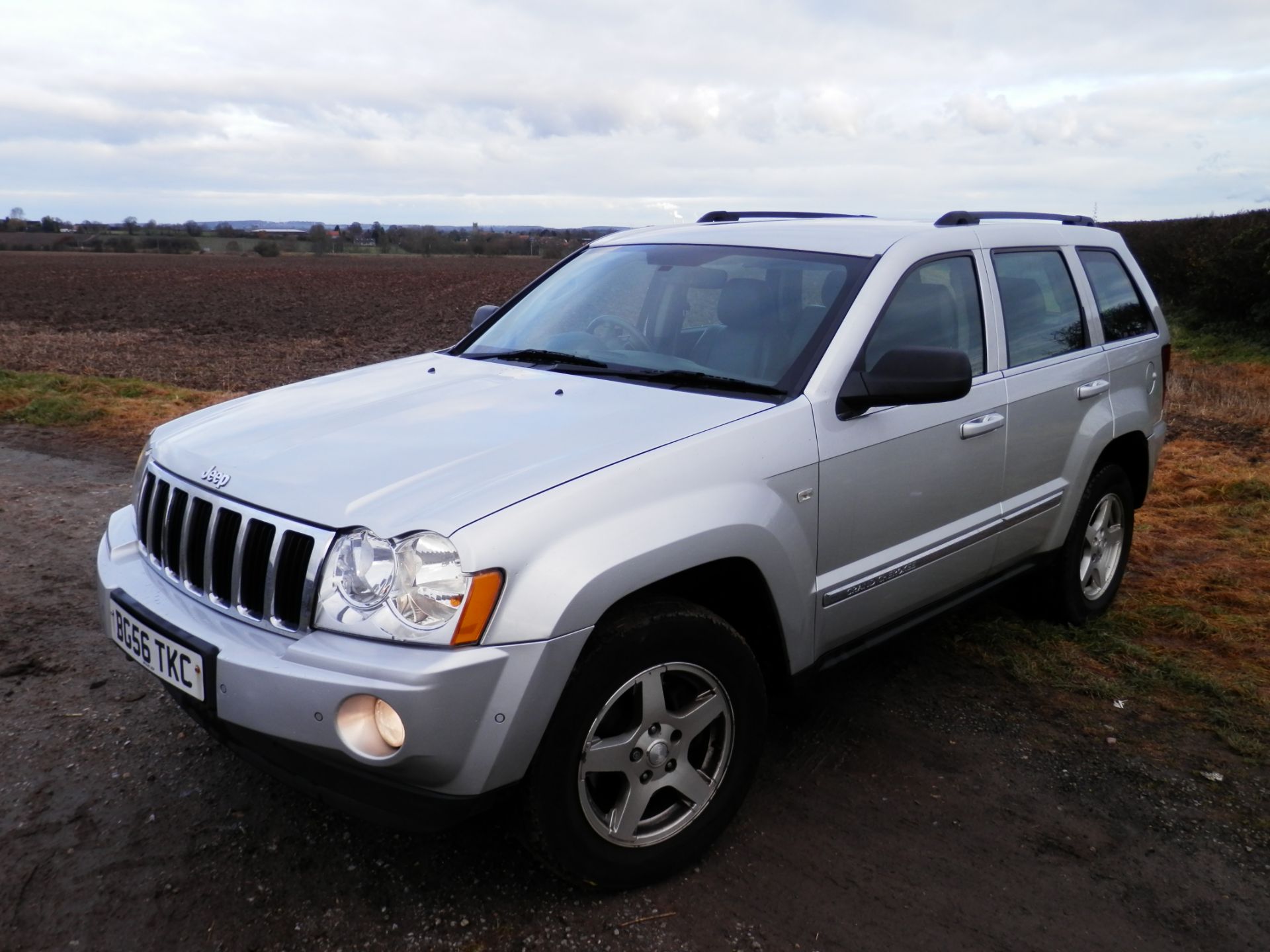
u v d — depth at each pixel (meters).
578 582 2.21
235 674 2.20
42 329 25.41
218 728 2.32
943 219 3.67
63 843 2.66
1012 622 4.32
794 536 2.72
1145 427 4.36
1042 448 3.72
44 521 5.71
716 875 2.59
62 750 3.14
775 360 2.98
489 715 2.13
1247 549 5.45
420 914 2.41
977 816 2.90
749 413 2.72
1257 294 17.22
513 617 2.14
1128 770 3.18
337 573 2.18
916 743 3.32
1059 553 4.07
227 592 2.42
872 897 2.52
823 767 3.16
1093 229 4.46
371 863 2.60
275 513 2.32
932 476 3.19
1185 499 6.62
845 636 3.06
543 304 3.85
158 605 2.51
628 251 3.89
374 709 2.10
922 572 3.24
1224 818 2.93
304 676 2.11
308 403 3.04
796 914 2.45
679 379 3.01
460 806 2.18
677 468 2.47
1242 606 4.61
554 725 2.24
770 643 2.81
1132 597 4.72
